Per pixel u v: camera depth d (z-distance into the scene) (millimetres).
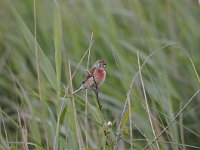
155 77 12766
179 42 13602
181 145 9102
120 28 14625
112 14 14555
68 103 8305
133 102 11422
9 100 12852
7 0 15008
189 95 12719
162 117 11148
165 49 13641
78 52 13250
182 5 14266
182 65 13328
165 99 12039
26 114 10367
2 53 14320
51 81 8227
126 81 12023
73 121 8344
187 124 11867
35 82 12742
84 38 13977
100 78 8516
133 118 11039
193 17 14234
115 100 12172
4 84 13000
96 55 13523
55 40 8148
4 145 8594
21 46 14117
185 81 13023
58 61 8148
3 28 14711
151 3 14812
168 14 14234
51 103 11500
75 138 8383
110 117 11680
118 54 12922
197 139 11672
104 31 13750
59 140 8281
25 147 8398
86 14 14445
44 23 14625
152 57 13148
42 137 10320
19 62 13641
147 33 13781
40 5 15000
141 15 14258
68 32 14156
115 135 7926
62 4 14695
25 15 14914
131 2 14484
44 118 8680
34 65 13352
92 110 8234
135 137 11055
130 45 13336
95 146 9953
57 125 8094
